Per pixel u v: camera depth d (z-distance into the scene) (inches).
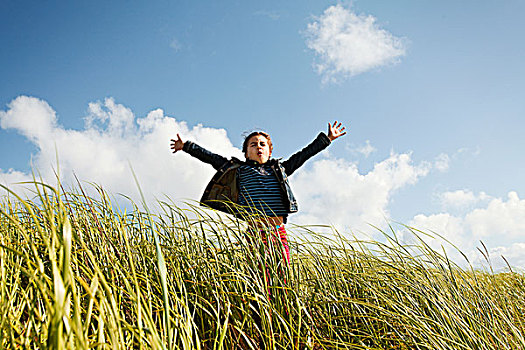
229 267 94.3
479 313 101.0
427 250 112.0
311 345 84.4
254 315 95.9
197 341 65.4
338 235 121.5
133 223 102.0
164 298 49.1
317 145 166.2
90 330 66.3
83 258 75.2
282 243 113.1
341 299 102.0
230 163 151.1
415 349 92.6
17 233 79.9
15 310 61.9
